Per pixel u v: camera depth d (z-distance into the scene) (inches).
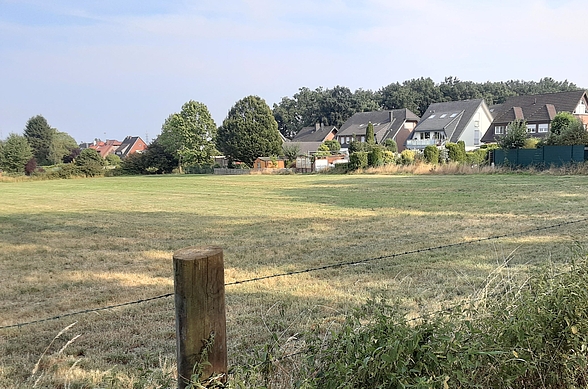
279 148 2368.4
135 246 371.9
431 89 3634.4
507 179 991.0
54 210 671.8
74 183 1496.1
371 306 125.6
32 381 137.6
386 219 476.7
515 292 125.7
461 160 1375.5
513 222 423.2
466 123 2164.1
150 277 271.3
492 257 279.9
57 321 192.9
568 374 100.4
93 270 291.1
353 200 682.8
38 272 287.6
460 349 87.8
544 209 503.5
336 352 88.7
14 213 644.1
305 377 85.5
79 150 3467.0
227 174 2018.9
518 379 100.7
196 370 74.4
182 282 73.5
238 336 167.3
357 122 2827.3
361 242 354.6
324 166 1797.5
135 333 178.2
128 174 2197.3
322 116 3572.8
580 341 100.4
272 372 93.7
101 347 164.1
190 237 408.5
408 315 175.9
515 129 1269.7
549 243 313.4
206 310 74.7
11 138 2278.5
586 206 514.3
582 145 1107.9
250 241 377.1
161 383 90.4
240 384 77.1
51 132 3297.2
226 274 266.2
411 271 256.8
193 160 2354.8
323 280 245.8
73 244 386.3
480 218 458.3
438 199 652.1
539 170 1151.0
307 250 332.2
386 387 80.8
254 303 209.5
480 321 106.6
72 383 134.9
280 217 523.2
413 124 2549.2
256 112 2322.8
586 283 117.1
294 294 221.5
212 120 2420.0
